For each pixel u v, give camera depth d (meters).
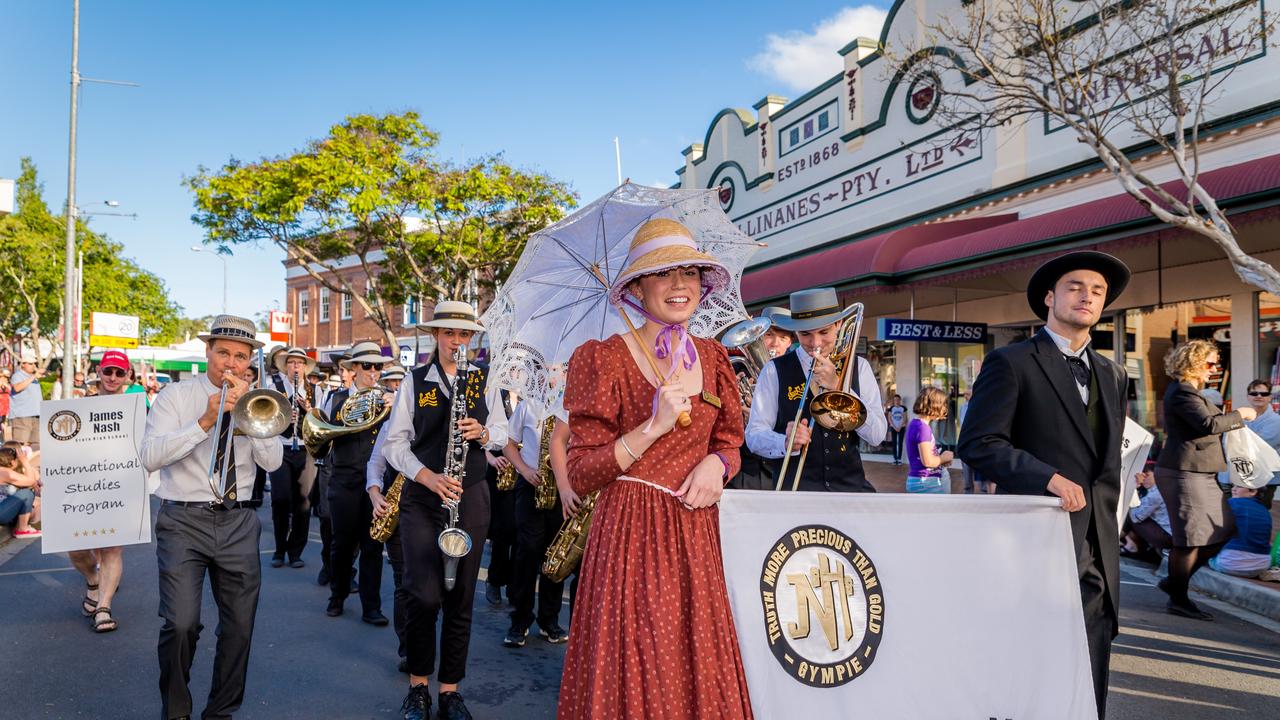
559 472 2.81
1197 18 8.58
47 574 7.70
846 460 4.55
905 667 2.80
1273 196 8.59
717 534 2.53
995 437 3.22
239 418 3.41
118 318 21.97
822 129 17.89
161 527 3.69
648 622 2.27
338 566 6.17
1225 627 5.73
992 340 15.78
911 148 15.59
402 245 21.64
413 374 4.37
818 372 3.87
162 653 3.59
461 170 20.70
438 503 4.18
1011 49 12.77
